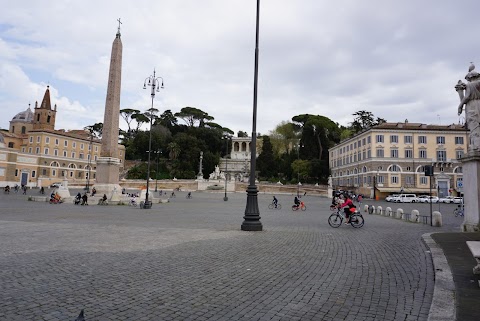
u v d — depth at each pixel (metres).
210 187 79.81
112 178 34.91
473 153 12.66
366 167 67.12
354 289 6.09
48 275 6.66
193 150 102.31
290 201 51.66
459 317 4.61
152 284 6.22
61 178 82.75
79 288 5.89
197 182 82.06
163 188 82.94
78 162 91.12
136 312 4.86
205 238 11.73
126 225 15.39
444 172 63.09
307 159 91.69
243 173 100.31
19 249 9.19
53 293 5.60
